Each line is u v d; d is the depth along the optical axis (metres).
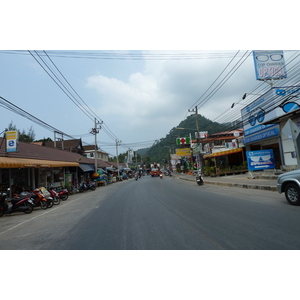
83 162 28.39
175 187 18.83
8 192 14.52
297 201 7.52
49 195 13.11
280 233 4.97
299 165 13.45
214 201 9.99
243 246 4.45
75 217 8.98
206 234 5.29
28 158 15.49
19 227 8.17
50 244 5.57
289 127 14.05
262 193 11.40
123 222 7.21
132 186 23.50
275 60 20.33
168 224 6.45
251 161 19.20
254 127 21.28
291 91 16.72
